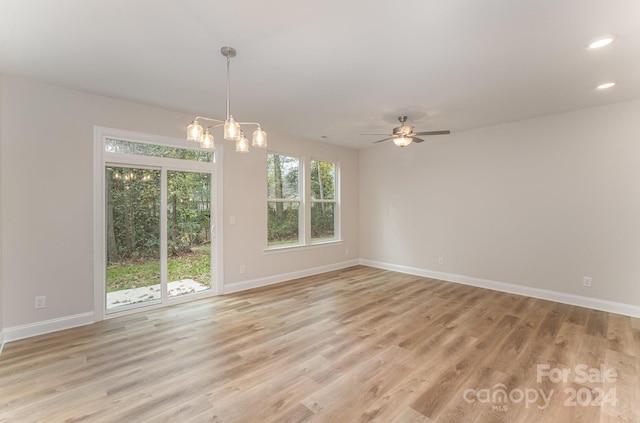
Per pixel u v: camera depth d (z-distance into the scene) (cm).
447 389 212
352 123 452
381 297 425
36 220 303
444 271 524
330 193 619
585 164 385
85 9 189
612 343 281
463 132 498
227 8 190
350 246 646
